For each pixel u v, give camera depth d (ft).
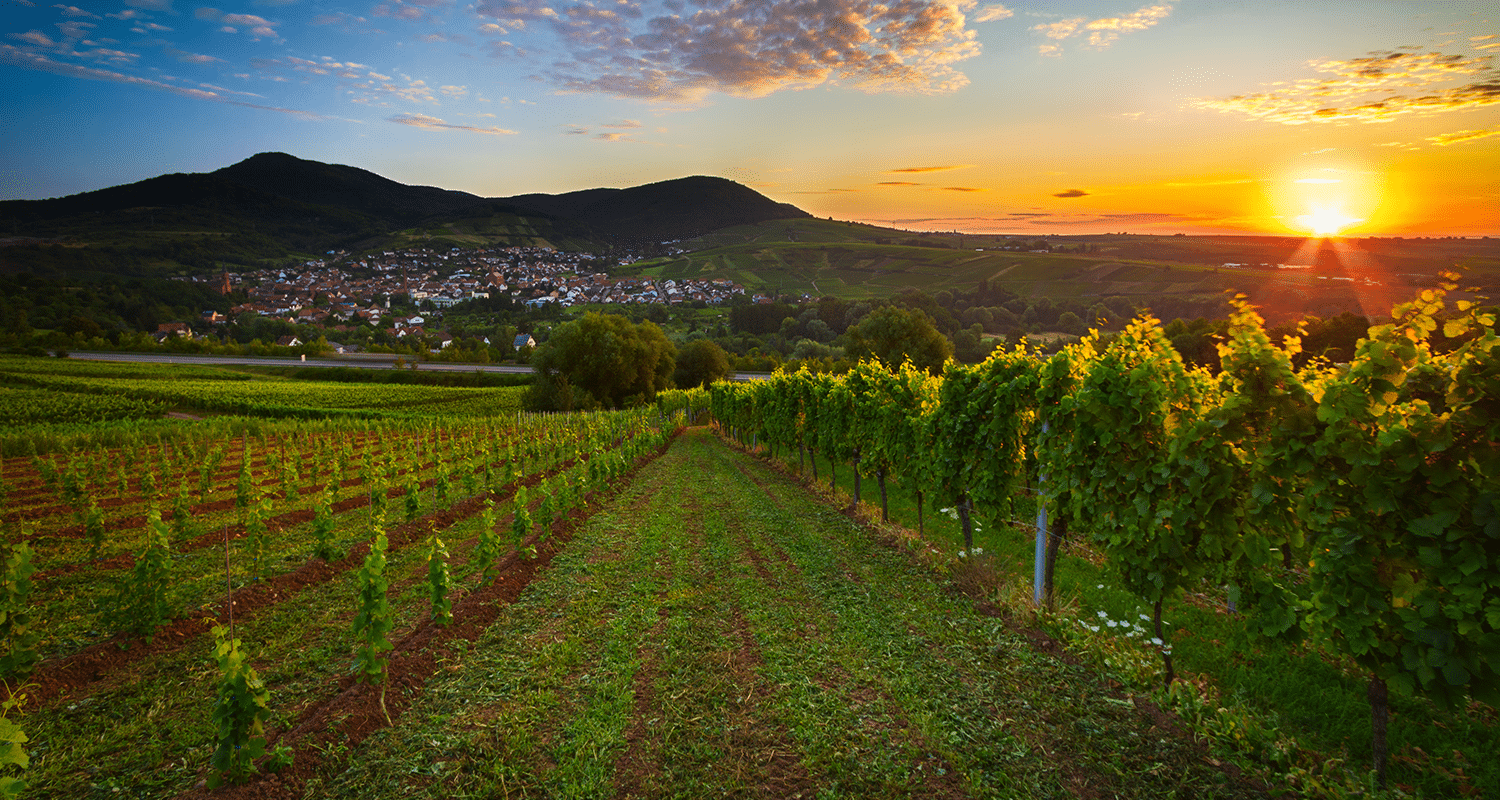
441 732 15.34
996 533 35.73
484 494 54.95
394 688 17.26
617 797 12.88
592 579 28.17
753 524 39.42
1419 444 12.07
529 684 17.93
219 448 66.59
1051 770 13.53
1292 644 15.07
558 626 22.45
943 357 183.01
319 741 14.60
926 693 16.90
